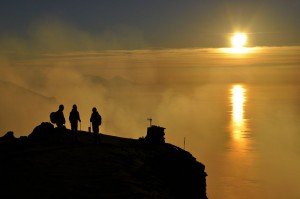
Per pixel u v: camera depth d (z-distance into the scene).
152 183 31.88
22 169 30.02
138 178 31.75
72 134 40.94
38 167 30.69
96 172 30.41
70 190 26.22
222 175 177.50
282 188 165.25
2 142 37.94
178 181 38.03
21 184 26.72
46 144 38.47
